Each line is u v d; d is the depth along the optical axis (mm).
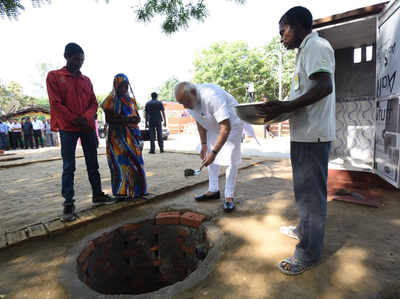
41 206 3104
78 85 2635
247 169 4824
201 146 3080
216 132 2717
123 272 2457
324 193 1603
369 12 3076
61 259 1945
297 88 1594
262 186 3650
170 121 22438
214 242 2080
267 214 2619
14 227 2484
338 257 1788
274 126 14945
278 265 1692
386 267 1655
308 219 1607
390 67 2660
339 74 4582
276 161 5555
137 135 3066
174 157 6867
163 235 2609
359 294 1421
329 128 1527
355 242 1986
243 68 26922
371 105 4305
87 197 3389
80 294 1541
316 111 1504
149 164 5805
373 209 2641
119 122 2900
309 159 1555
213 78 27156
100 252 2240
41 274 1761
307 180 1577
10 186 4332
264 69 26422
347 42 4219
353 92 4488
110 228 2402
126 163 2971
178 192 3490
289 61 26703
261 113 1515
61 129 2527
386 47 2766
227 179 2758
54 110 2502
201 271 1707
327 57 1400
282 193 3295
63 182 2582
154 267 2627
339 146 4730
